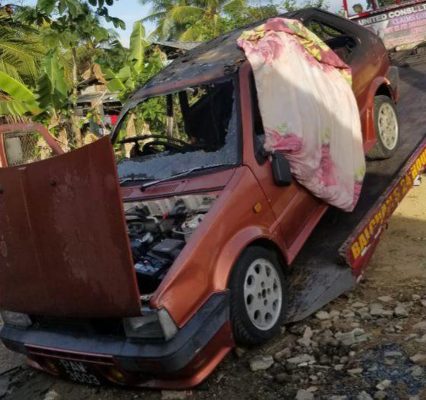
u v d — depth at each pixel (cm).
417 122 689
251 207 431
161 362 359
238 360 420
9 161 579
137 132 577
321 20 607
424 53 978
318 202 499
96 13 903
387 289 492
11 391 463
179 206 441
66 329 418
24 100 992
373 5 1162
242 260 414
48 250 386
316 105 488
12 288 423
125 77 1067
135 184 503
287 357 409
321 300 457
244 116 466
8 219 401
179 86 520
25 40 1727
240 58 501
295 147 462
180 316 368
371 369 374
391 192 545
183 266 377
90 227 360
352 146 521
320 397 355
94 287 371
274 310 438
